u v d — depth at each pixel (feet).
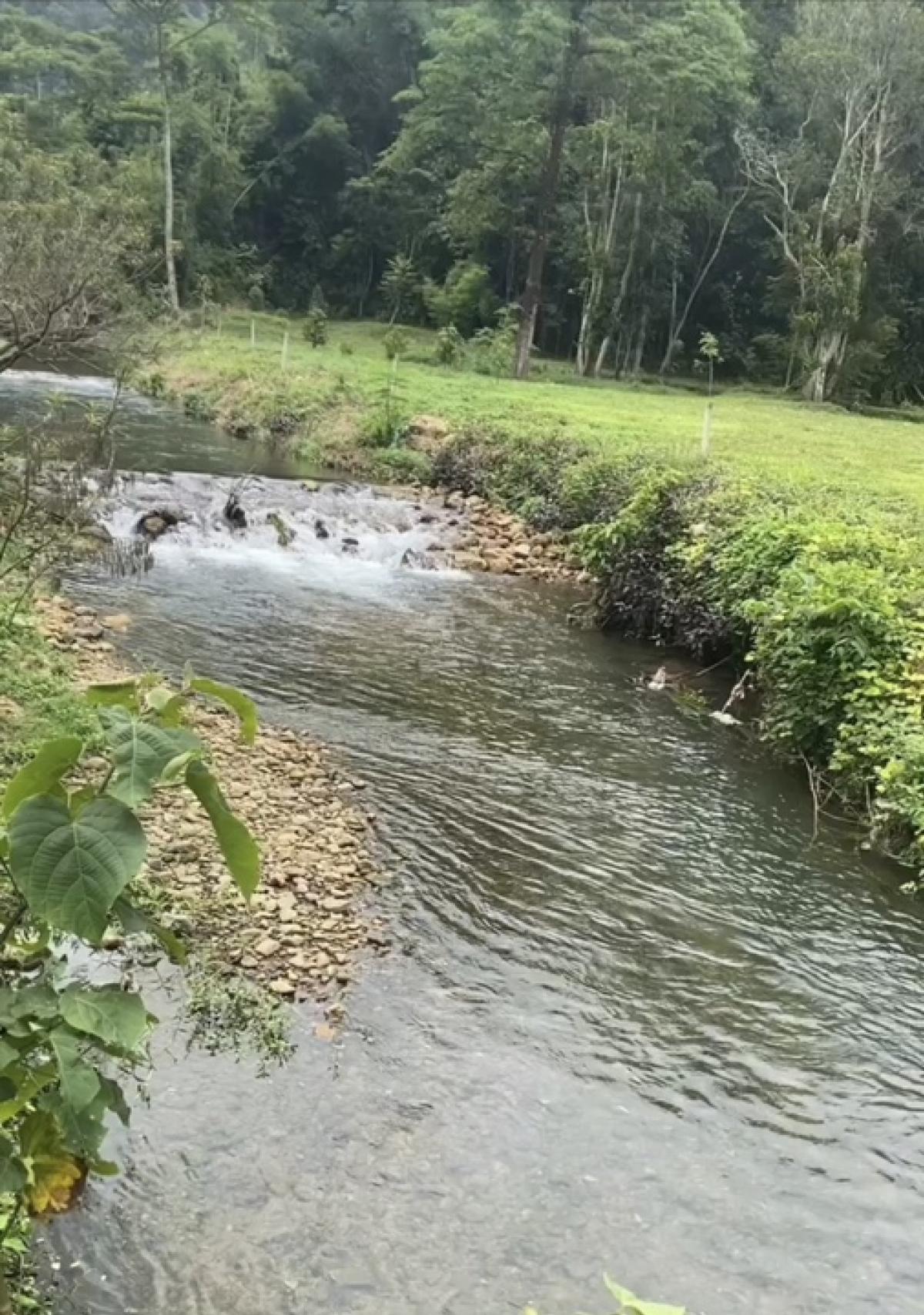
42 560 32.68
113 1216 12.95
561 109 120.67
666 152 132.98
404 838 23.50
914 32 129.18
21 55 173.47
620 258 143.64
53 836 6.81
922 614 30.66
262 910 19.58
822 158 143.13
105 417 47.14
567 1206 14.07
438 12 174.19
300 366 94.79
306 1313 12.07
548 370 134.72
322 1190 13.78
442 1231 13.41
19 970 10.85
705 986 19.56
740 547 37.73
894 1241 14.23
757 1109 16.51
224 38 186.80
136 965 17.61
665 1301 12.79
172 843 21.06
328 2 204.13
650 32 123.03
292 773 25.76
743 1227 14.15
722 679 37.96
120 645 32.53
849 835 26.40
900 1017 19.26
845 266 131.54
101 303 42.60
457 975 18.85
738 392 139.03
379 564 48.98
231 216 179.22
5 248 38.14
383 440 68.64
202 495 52.70
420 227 177.17
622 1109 16.07
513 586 48.21
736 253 162.20
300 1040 16.52
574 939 20.53
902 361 149.89
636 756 30.32
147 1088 15.08
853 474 59.31
